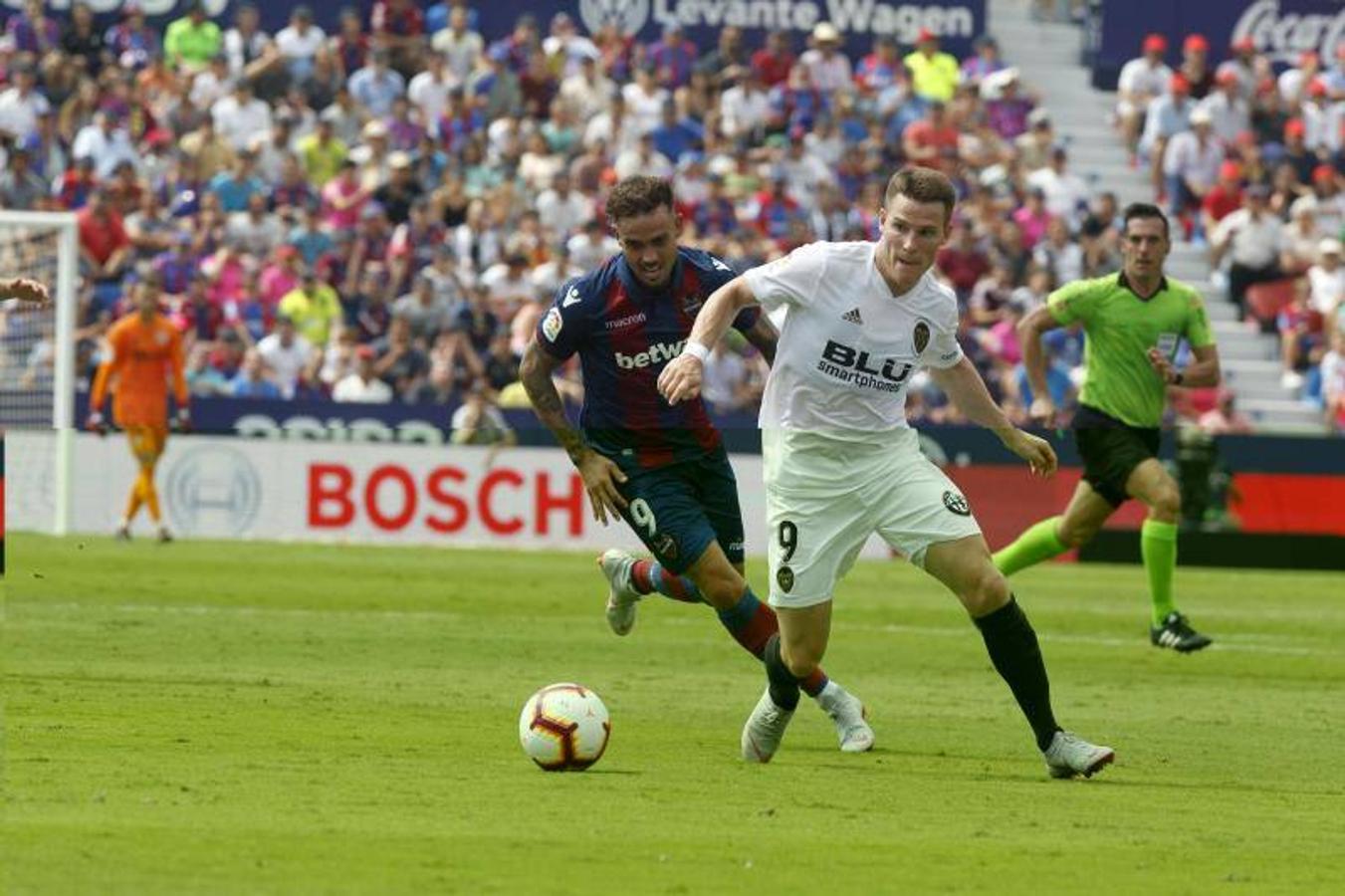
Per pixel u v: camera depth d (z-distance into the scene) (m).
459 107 104.69
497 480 86.19
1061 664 49.31
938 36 115.56
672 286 32.78
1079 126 117.44
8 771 27.58
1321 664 50.59
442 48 107.25
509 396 89.50
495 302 94.19
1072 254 104.94
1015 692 30.28
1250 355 107.50
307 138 101.12
